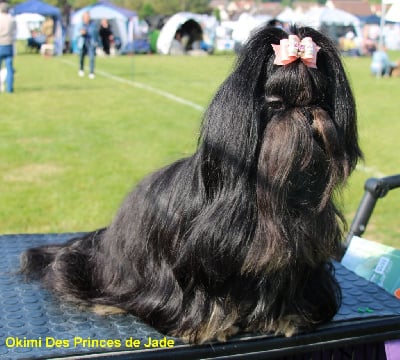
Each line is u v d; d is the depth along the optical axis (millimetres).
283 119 1871
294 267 2156
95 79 19094
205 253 2053
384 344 2484
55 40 32094
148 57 31344
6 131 10172
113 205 6324
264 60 1930
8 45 14602
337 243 2275
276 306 2266
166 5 61656
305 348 2311
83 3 54875
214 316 2209
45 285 2699
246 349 2223
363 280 2873
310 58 1902
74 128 10609
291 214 1948
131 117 11914
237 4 63125
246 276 2146
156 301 2342
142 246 2420
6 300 2555
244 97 1899
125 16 32438
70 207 6246
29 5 33250
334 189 1976
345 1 51062
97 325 2336
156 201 2365
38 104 13320
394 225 6004
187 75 20859
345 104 1954
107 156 8547
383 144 9797
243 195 1949
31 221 5805
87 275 2721
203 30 35062
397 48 36844
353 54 34969
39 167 7891
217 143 1946
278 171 1846
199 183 2074
